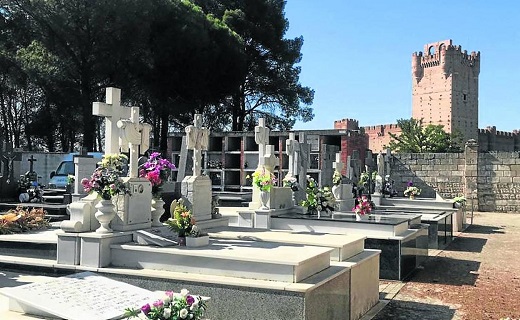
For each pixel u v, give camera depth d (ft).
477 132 236.02
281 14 131.95
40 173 84.53
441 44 269.03
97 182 20.66
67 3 79.77
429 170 96.02
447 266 35.50
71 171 66.95
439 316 22.40
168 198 32.19
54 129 106.73
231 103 124.98
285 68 129.39
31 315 15.24
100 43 85.15
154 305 12.85
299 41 131.13
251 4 126.82
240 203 57.47
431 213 48.85
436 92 271.28
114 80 89.25
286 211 37.45
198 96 101.24
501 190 90.22
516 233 57.21
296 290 16.43
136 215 22.24
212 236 25.03
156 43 91.66
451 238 49.85
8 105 122.42
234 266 18.26
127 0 81.97
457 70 268.00
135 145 23.20
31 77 84.79
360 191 59.21
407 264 31.60
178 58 93.15
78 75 86.94
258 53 126.62
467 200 91.97
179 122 109.91
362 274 22.24
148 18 87.97
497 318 22.24
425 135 180.65
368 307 23.08
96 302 15.25
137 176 23.27
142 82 92.99
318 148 68.59
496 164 90.74
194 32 93.86
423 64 277.23
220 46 103.40
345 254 22.40
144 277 18.90
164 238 20.94
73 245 20.94
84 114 87.40
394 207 55.72
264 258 17.90
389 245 30.42
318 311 17.35
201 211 28.76
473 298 25.88
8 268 22.53
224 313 17.40
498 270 34.06
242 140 73.00
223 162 73.87
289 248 20.58
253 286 17.02
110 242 20.58
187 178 28.32
